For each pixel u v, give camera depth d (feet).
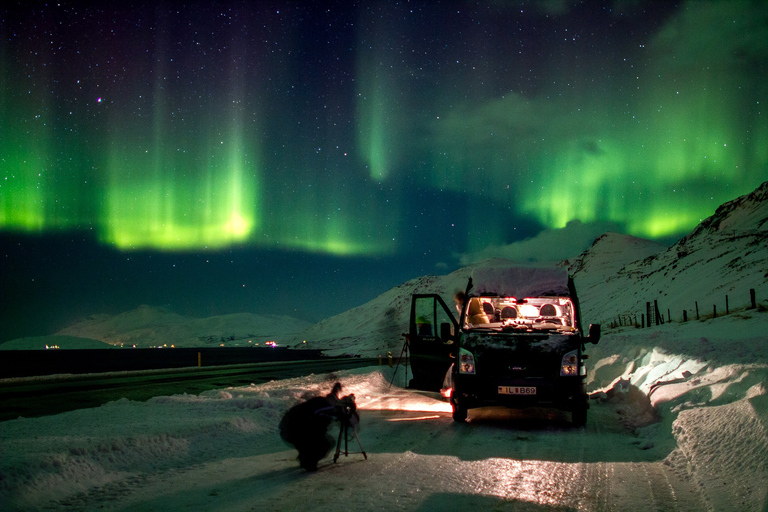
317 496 17.11
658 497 16.71
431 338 47.55
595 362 65.05
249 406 37.55
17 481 17.28
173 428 27.25
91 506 16.72
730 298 157.79
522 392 30.96
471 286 37.27
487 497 16.84
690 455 20.44
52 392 57.47
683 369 37.86
